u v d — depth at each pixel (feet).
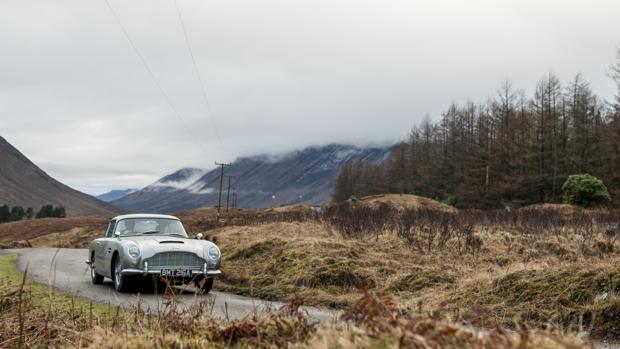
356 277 39.42
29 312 23.06
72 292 34.68
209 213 258.98
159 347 13.28
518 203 200.95
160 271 35.50
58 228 274.36
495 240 54.80
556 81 213.25
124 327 16.08
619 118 170.91
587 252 46.16
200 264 36.58
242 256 51.47
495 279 31.68
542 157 207.41
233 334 13.66
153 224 41.14
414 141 317.83
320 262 42.16
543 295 28.48
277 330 13.32
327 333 11.41
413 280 37.99
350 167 524.11
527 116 223.71
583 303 26.78
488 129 234.17
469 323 11.14
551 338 8.94
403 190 314.35
